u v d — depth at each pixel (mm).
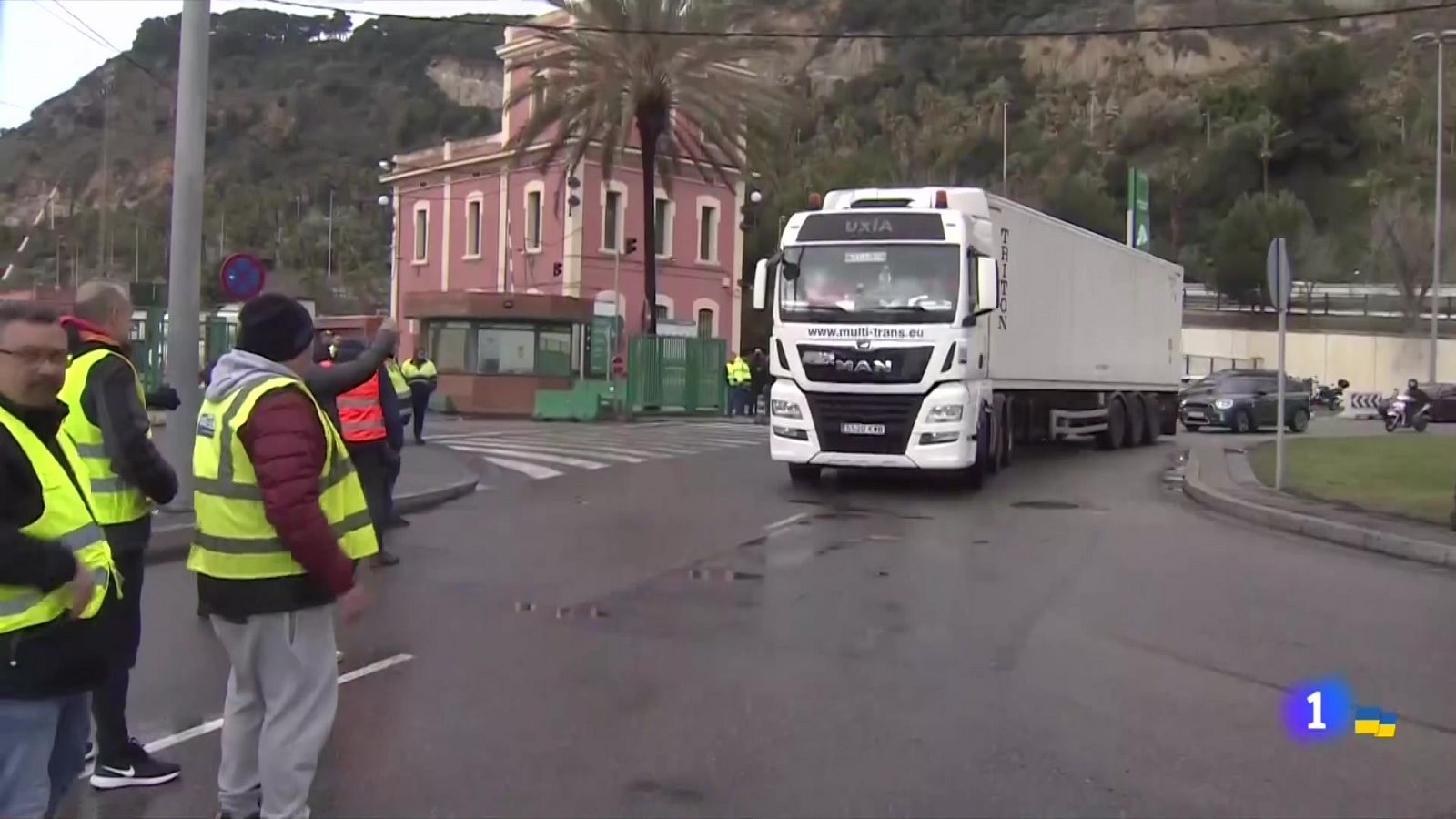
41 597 3510
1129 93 126938
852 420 15969
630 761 5641
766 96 34656
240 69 131250
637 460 21594
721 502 15375
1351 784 5488
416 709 6422
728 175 48781
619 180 45062
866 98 132750
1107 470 20469
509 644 7832
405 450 22266
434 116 117750
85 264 80500
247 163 111625
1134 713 6500
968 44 139750
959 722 6305
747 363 41219
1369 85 111562
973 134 110062
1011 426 19625
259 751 4484
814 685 6926
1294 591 9938
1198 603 9383
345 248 95375
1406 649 7988
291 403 4312
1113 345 24578
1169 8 143750
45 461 3566
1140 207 49031
